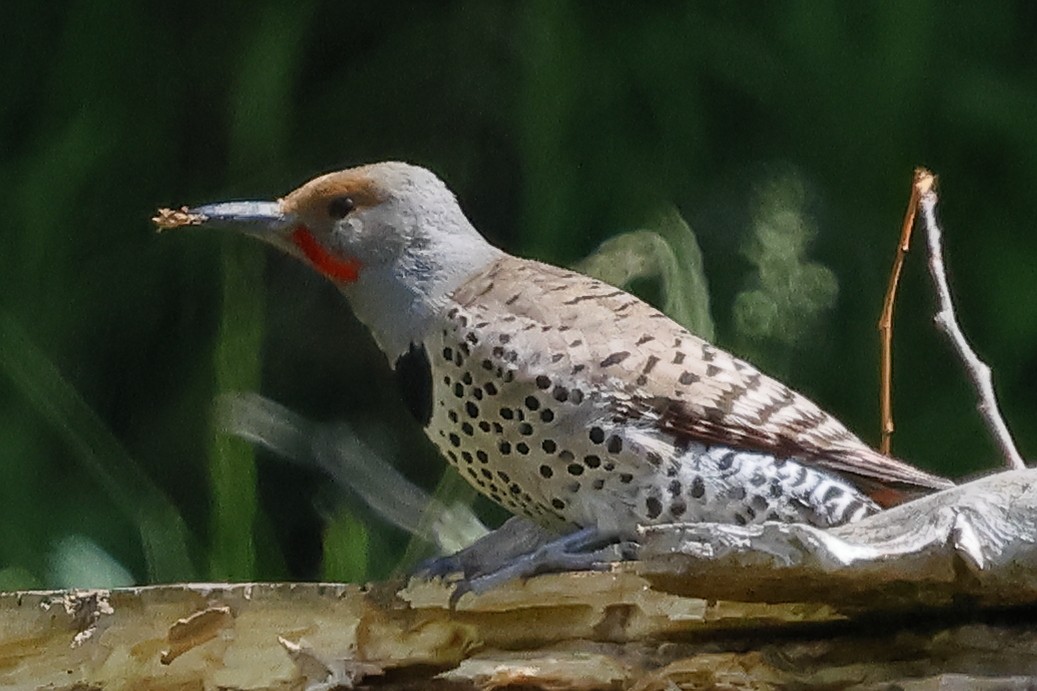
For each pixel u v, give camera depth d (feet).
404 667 22.34
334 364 23.99
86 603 22.38
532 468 22.49
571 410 22.45
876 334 23.90
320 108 24.12
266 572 23.58
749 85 24.03
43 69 24.11
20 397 23.79
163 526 23.63
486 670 22.33
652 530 22.17
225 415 23.52
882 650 22.22
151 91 24.09
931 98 24.04
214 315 23.94
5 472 23.71
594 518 22.47
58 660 22.39
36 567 23.63
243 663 22.38
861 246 23.95
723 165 23.99
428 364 22.58
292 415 23.77
